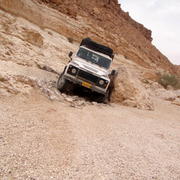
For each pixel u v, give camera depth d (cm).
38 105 643
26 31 1864
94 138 505
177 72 9588
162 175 396
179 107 1641
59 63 1827
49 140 426
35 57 1545
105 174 353
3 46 1366
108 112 829
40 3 4600
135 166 407
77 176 328
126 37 7425
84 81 898
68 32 4194
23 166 316
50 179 303
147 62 6700
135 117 869
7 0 2347
